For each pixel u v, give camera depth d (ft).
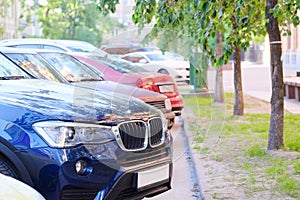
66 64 24.36
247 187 19.31
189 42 27.02
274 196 18.04
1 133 13.29
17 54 20.66
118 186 13.65
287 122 36.04
